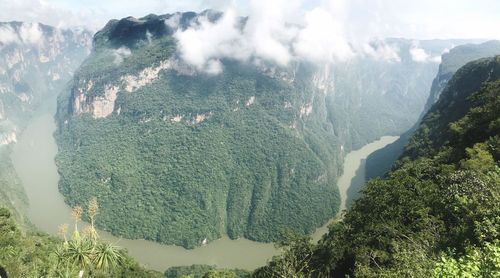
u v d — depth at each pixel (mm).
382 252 38125
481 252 19422
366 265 34531
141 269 71812
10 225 67375
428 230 34312
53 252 52156
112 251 55375
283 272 44500
